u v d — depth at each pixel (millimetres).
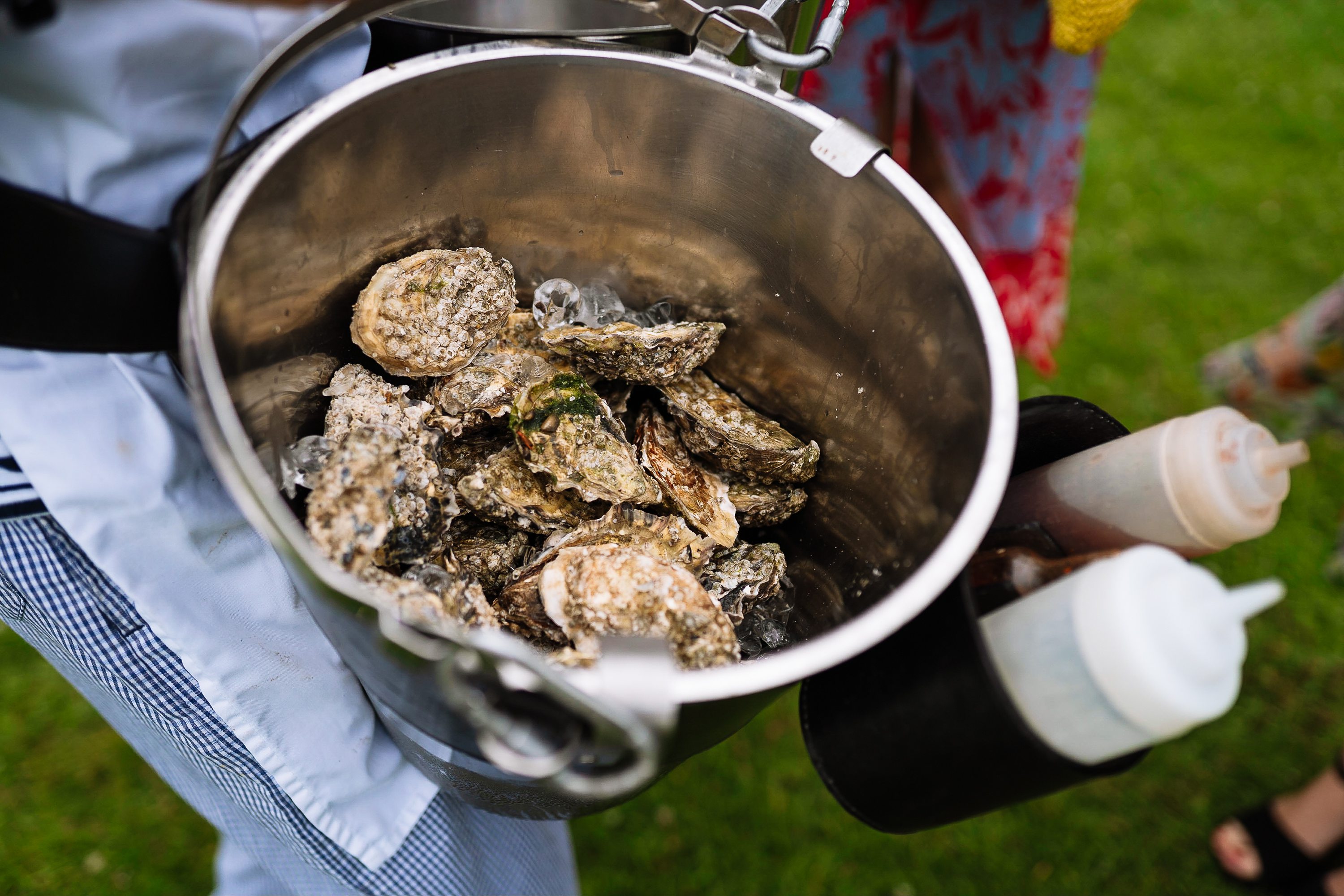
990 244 840
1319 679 925
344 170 454
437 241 523
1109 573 393
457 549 506
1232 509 431
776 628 532
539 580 472
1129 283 1229
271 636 488
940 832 833
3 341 403
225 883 666
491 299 520
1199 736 888
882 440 500
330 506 419
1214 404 1105
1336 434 949
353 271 498
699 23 453
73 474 442
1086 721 397
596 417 517
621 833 821
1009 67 755
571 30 522
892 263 472
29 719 827
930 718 421
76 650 487
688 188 517
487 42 474
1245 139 1431
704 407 544
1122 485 455
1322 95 1503
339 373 509
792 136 472
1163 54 1546
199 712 493
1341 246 1298
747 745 865
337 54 479
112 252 408
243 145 462
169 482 460
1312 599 971
